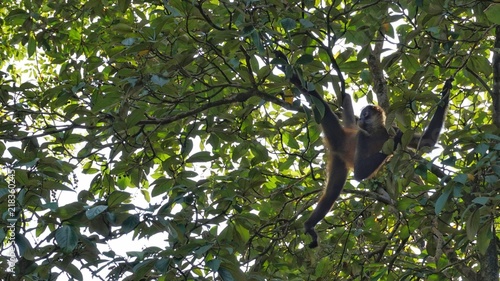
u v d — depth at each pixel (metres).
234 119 10.73
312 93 9.46
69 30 12.42
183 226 8.62
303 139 11.86
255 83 9.64
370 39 9.70
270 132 11.09
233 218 9.35
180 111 10.73
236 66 9.21
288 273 11.34
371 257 11.88
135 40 8.98
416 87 9.67
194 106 10.91
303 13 8.97
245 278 7.89
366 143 10.70
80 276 8.10
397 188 9.33
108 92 9.38
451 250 10.65
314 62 9.25
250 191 10.34
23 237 7.46
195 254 7.96
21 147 9.82
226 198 9.39
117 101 9.10
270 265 11.05
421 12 9.94
